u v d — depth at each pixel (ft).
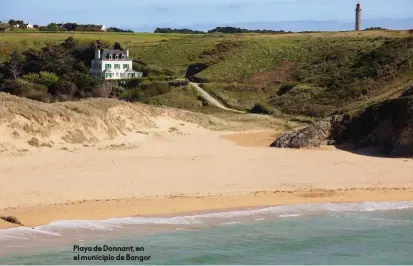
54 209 109.81
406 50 321.52
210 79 379.55
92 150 170.71
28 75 352.49
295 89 321.93
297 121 269.44
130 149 176.55
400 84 281.95
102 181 133.18
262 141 203.31
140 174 141.90
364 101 238.68
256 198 123.24
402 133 171.01
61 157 159.22
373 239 101.45
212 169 150.10
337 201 123.34
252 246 96.48
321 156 169.37
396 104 178.29
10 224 101.30
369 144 179.93
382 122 179.83
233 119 271.69
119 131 192.75
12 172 138.82
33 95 304.71
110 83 353.10
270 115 292.81
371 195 127.95
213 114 296.10
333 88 311.06
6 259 86.02
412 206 121.08
